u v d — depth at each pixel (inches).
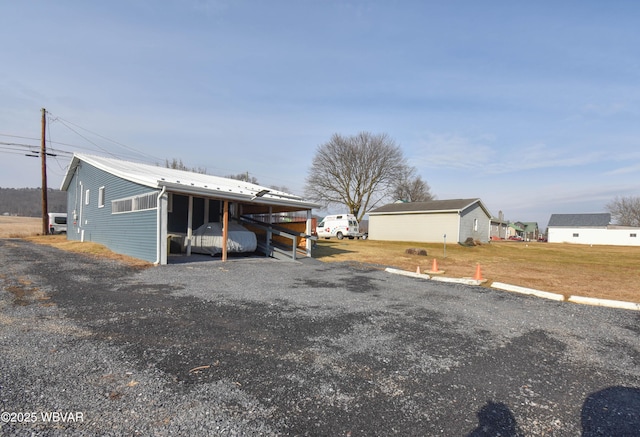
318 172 1588.3
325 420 106.2
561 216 1989.4
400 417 110.3
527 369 152.9
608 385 140.7
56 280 293.0
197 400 113.7
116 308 217.3
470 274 444.5
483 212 1210.6
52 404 107.6
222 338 172.1
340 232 1203.2
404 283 354.9
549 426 109.6
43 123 970.7
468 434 103.1
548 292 321.7
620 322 237.3
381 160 1552.7
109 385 121.0
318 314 223.0
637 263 711.7
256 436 96.3
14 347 149.7
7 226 1326.3
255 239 538.6
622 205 2696.9
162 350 154.0
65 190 868.0
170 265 402.6
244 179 1765.5
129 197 490.9
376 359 155.3
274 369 140.1
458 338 189.3
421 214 1117.7
